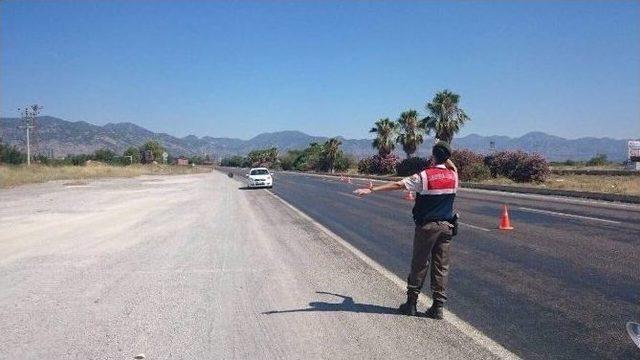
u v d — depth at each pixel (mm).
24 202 27922
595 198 26344
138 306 7914
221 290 8828
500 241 13211
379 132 72812
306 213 21922
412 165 54125
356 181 53688
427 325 6875
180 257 11922
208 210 23484
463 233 14617
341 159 90562
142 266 10930
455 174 7129
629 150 65500
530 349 6016
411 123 65875
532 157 44656
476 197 28125
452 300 8055
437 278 7117
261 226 17641
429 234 6996
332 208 23969
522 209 21203
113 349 6164
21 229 16922
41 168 63688
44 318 7367
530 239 13445
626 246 12203
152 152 146375
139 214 21672
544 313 7348
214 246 13453
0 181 43719
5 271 10539
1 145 76312
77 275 10109
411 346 6109
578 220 17188
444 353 5887
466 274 9695
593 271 9727
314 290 8766
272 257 11844
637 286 8648
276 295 8477
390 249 12820
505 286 8805
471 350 5977
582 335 6453
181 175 79438
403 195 31391
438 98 56312
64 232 16203
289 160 121750
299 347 6141
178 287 9070
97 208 24422
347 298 8242
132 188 41906
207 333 6672
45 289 9023
